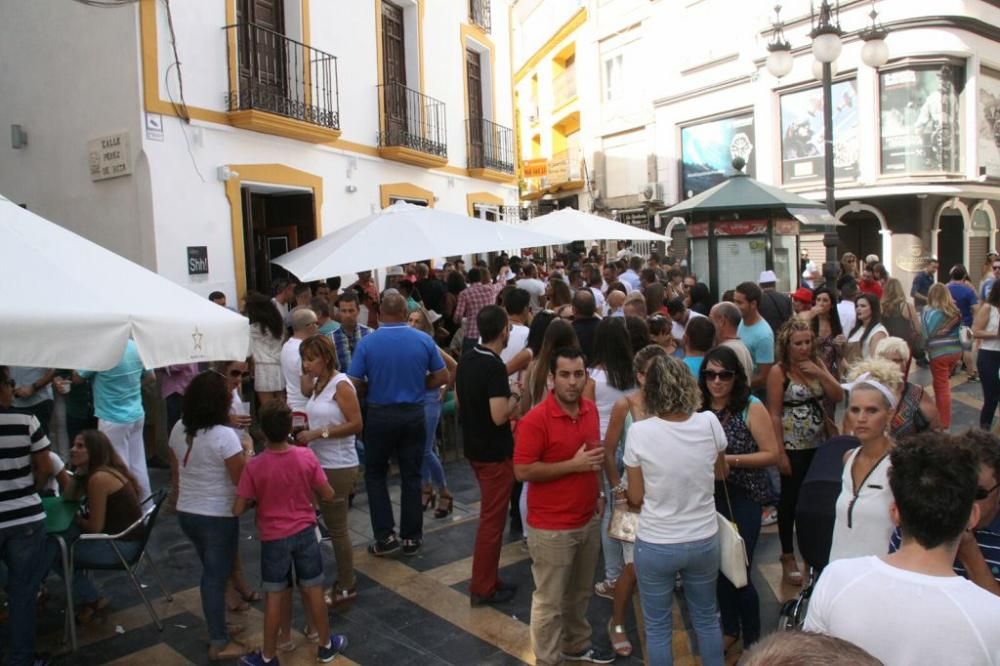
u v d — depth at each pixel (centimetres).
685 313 713
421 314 741
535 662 408
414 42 1375
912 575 194
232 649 433
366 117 1231
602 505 430
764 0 2036
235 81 958
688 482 342
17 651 400
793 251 1051
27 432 407
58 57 914
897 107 1808
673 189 2388
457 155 1534
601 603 489
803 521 350
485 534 481
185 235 895
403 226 795
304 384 526
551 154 3300
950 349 791
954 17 1755
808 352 474
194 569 557
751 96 2105
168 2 868
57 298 345
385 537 565
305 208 1118
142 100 847
